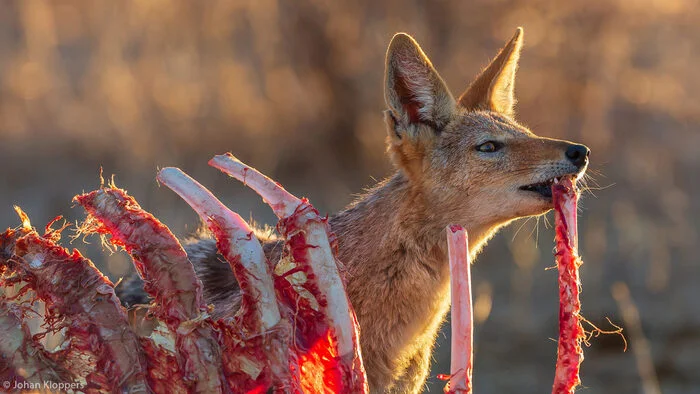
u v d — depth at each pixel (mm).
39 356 4531
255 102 18031
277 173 17484
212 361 4531
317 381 4809
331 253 4797
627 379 12016
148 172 16516
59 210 15812
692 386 11664
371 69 17562
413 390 7344
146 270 4605
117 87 18031
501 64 8344
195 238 8555
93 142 17531
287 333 4582
